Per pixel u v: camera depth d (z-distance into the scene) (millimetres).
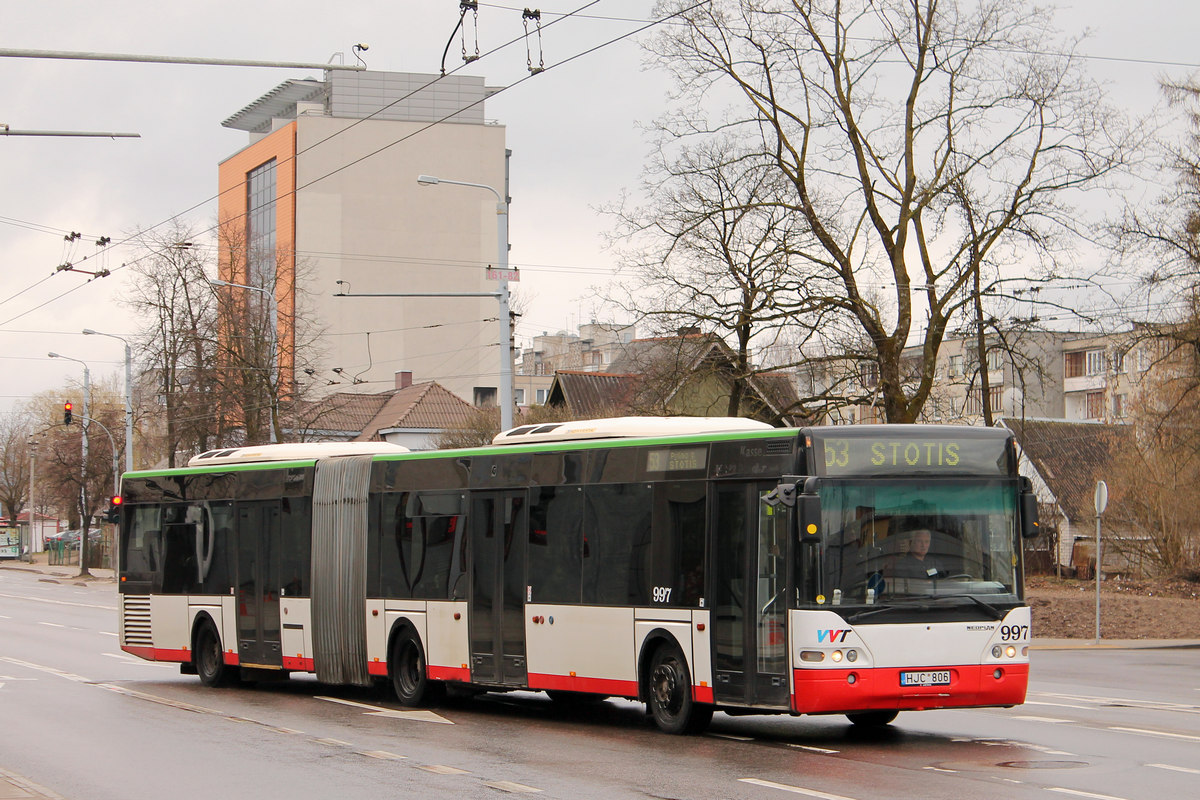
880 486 13117
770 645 13211
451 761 12547
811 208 33406
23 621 38312
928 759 12164
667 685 14414
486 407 56219
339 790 10938
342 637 19078
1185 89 34875
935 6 32000
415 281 88562
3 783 11258
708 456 14180
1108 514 46906
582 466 15688
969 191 32219
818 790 10438
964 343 36750
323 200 87062
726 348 35719
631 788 10727
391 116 88688
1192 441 37344
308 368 59875
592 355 124625
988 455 13477
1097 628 28406
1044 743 13172
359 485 19125
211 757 13078
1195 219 33031
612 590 15078
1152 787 10375
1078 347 78812
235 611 21094
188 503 22328
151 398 61531
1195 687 19516
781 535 13227
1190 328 33812
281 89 92812
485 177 90125
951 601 13000
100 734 15047
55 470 80438
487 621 16750
